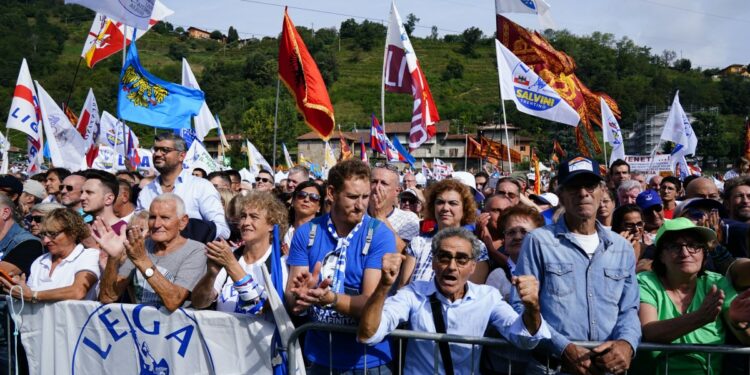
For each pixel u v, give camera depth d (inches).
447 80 4987.7
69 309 159.5
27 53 3388.3
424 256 158.7
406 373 136.4
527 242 134.1
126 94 315.0
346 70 5113.2
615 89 3821.4
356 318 128.8
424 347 134.3
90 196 202.4
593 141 435.5
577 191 128.9
